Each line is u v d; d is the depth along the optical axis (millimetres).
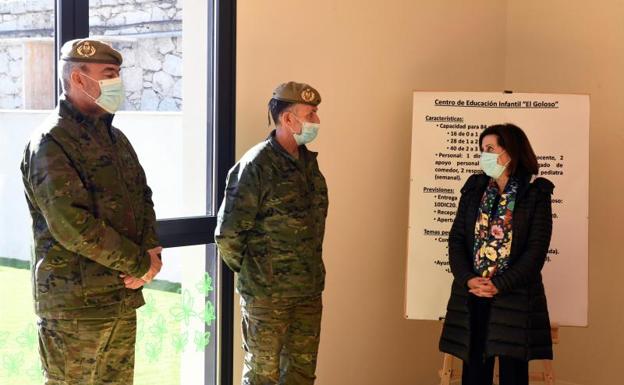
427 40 4215
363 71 3904
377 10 3947
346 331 3934
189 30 3270
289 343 2957
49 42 2768
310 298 2924
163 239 3115
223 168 3359
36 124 2762
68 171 2166
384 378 4168
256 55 3420
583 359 4320
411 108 4172
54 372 2266
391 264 4152
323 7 3686
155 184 3170
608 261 4211
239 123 3383
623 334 4180
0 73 2641
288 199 2805
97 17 2889
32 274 2277
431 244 3713
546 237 2908
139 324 3082
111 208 2293
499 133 2943
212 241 3326
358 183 3930
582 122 3697
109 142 2352
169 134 3219
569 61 4352
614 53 4176
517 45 4559
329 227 3791
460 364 4512
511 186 2961
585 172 3686
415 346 4328
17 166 2729
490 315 2953
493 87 4555
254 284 2811
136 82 3066
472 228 3020
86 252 2180
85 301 2236
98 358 2346
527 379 3061
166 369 3217
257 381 2865
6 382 2725
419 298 3717
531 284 2945
